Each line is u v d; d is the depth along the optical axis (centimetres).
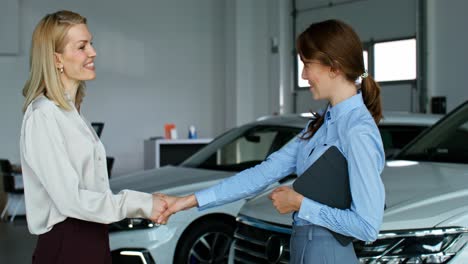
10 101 962
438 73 777
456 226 223
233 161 488
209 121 1110
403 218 229
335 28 177
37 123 181
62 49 190
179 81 1090
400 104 830
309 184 172
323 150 177
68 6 1008
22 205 825
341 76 178
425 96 788
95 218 182
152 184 424
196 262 387
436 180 268
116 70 1047
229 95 1066
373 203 164
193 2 1097
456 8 753
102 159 193
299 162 190
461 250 220
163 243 372
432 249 222
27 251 590
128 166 1055
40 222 187
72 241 184
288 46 1012
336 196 171
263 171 205
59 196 179
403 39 823
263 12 1038
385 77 850
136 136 1062
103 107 1039
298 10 994
